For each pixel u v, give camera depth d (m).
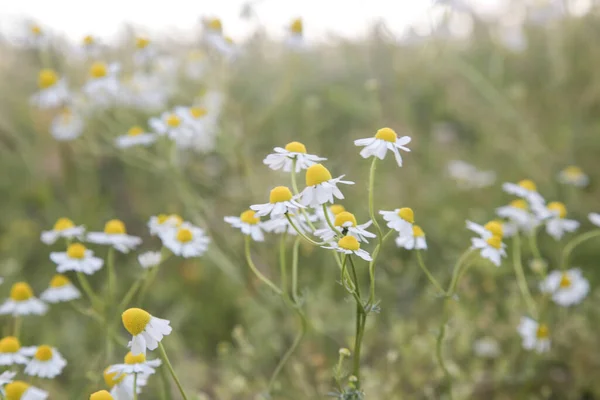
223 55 1.00
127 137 0.83
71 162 1.09
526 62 1.30
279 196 0.59
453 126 1.30
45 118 1.18
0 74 1.23
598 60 1.12
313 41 1.27
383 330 0.80
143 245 0.99
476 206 1.03
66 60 1.12
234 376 0.76
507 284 0.83
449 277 0.83
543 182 1.04
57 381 0.77
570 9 1.18
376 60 1.25
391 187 1.02
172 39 1.31
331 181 0.59
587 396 0.76
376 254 0.59
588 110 1.13
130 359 0.61
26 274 0.95
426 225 0.95
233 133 0.97
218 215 0.96
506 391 0.75
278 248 0.83
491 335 0.79
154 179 1.09
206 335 0.84
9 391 0.63
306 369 0.78
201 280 0.90
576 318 0.77
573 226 0.73
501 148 1.12
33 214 1.10
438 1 1.16
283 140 1.14
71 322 0.82
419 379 0.74
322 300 0.80
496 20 1.33
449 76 1.26
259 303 0.82
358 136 1.15
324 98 1.24
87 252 0.69
